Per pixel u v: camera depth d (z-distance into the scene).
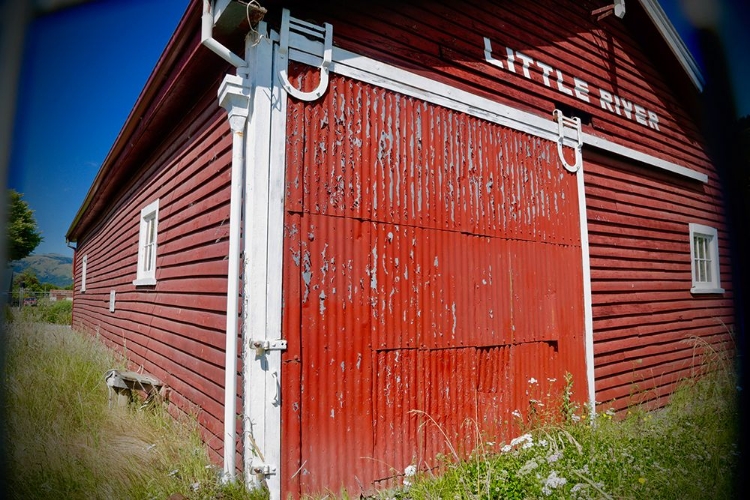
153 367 5.68
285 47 3.45
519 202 4.89
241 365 3.28
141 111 5.54
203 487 3.07
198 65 4.06
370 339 3.66
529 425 4.60
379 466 3.59
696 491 3.07
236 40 3.60
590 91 6.13
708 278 8.12
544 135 5.28
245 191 3.34
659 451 3.71
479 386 4.30
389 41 4.09
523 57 5.29
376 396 3.64
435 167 4.23
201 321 4.12
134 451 3.42
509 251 4.71
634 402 6.00
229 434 3.23
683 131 7.85
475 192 4.50
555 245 5.20
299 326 3.33
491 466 3.38
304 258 3.41
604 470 3.32
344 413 3.47
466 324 4.26
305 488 3.24
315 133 3.56
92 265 12.16
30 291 16.00
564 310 5.18
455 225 4.30
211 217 4.01
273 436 3.14
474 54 4.77
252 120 3.30
